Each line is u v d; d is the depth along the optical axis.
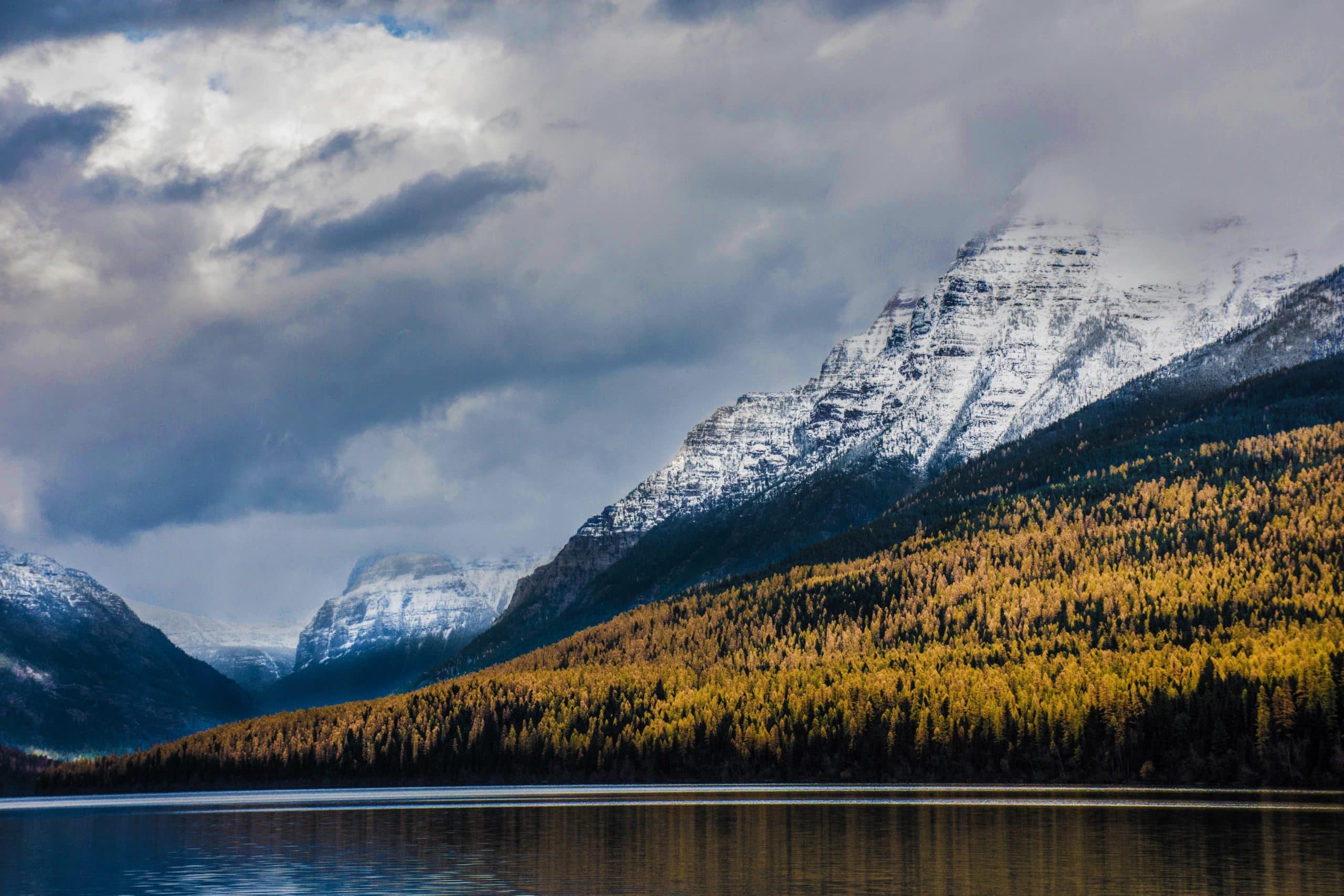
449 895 192.62
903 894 184.50
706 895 186.38
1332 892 180.62
